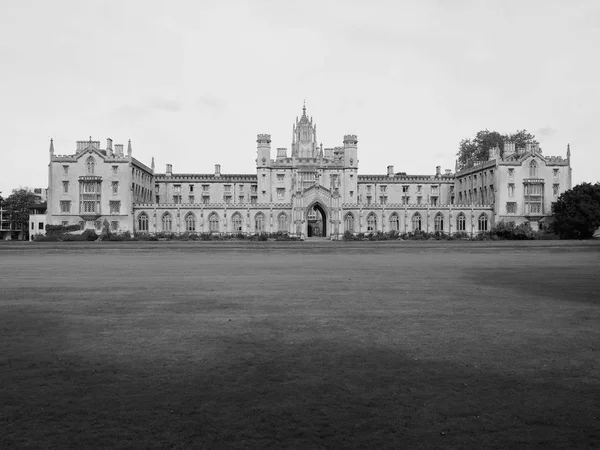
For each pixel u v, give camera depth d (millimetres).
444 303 23469
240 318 20078
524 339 16797
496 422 10633
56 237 97125
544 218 118500
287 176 127562
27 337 17062
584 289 27969
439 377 13180
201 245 72875
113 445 9688
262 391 12266
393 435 10078
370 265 45719
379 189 137125
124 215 112938
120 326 18672
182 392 12203
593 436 10031
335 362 14398
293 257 59188
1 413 11078
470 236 107875
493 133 146875
